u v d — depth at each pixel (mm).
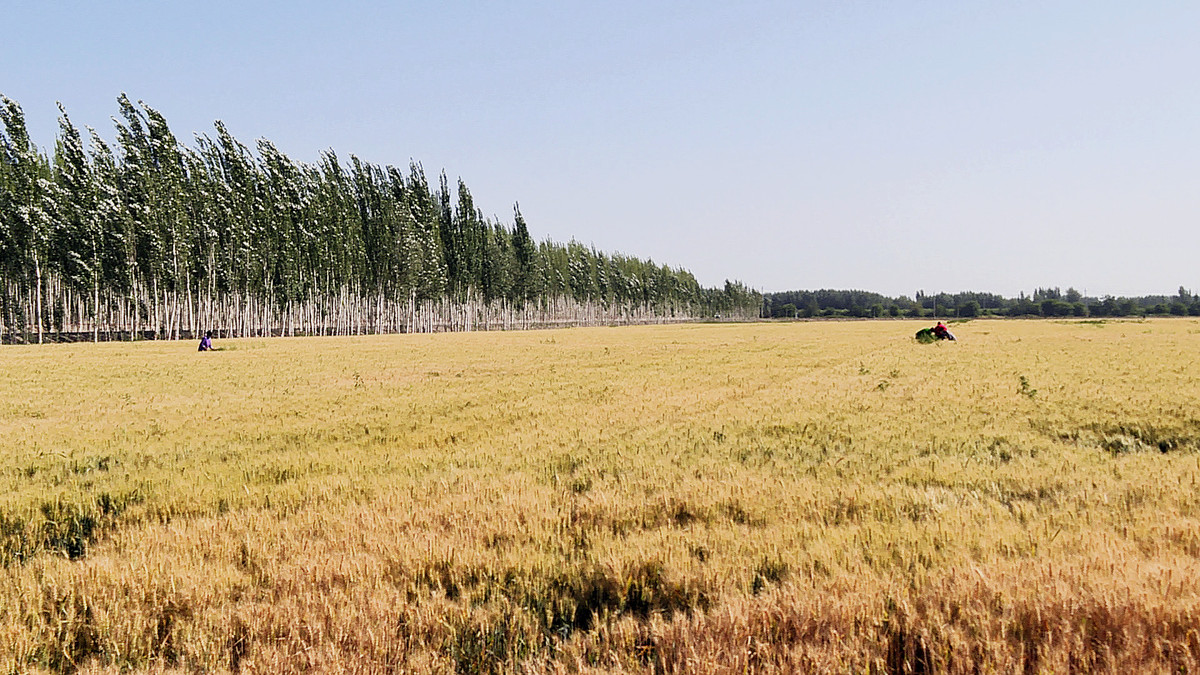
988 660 3938
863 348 42281
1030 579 4824
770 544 5965
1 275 65812
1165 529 5941
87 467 10547
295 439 12891
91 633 4754
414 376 27172
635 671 4086
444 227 116375
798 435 12109
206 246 79125
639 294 178750
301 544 6258
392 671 4203
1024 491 7895
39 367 33156
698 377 24578
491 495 8039
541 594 5301
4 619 4863
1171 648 3918
